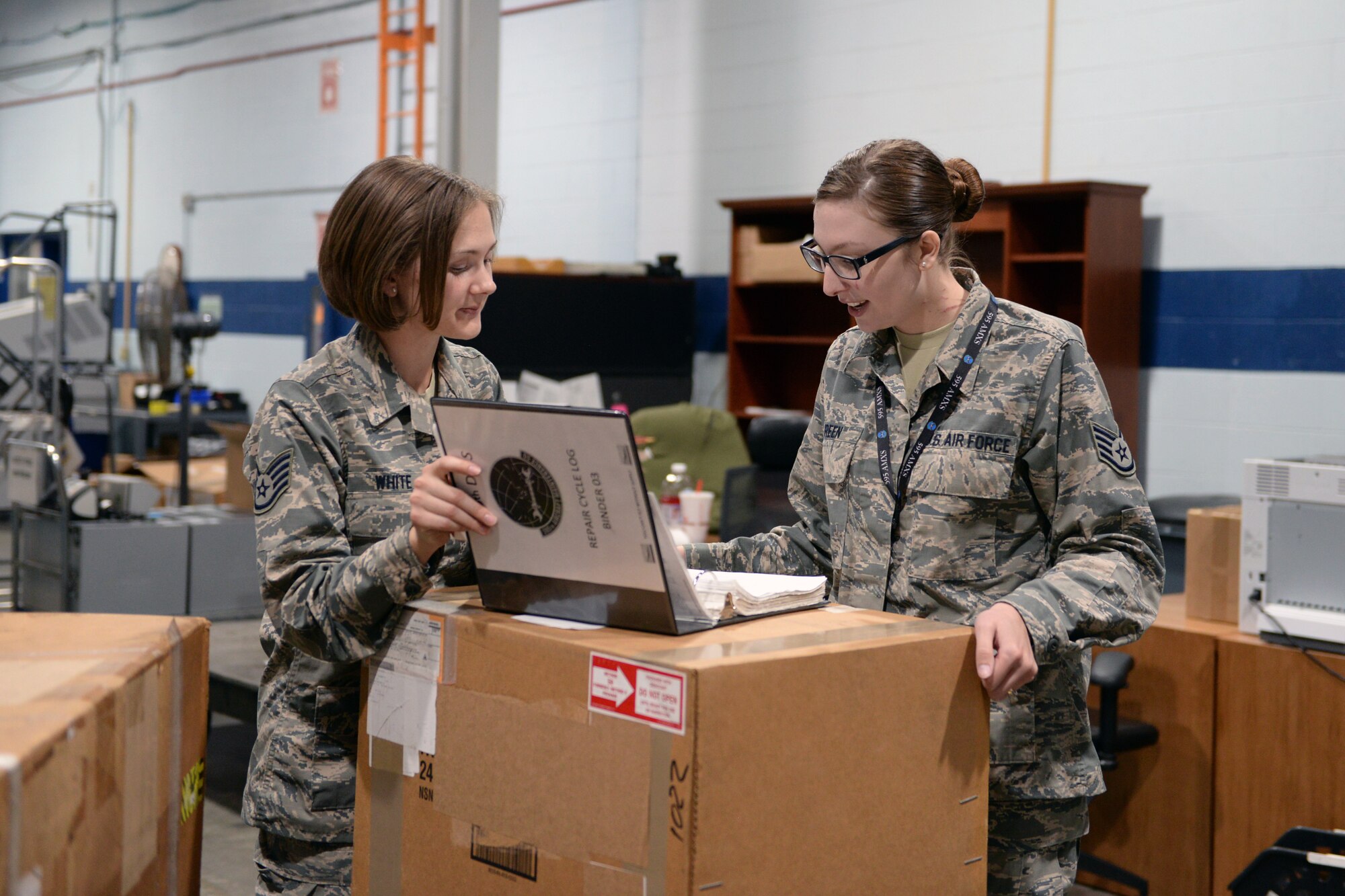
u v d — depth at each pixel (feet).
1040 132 16.98
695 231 21.80
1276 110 14.78
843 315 19.71
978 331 4.90
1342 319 14.39
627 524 3.61
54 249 38.19
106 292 33.68
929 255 4.79
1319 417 14.66
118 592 14.42
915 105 18.43
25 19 38.32
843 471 5.13
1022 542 4.89
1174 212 15.72
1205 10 15.30
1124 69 16.10
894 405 5.08
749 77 20.77
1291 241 14.75
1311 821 9.31
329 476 4.40
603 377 20.42
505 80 24.93
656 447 15.11
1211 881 9.99
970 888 4.08
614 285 20.38
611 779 3.48
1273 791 9.54
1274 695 9.48
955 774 4.00
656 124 22.27
